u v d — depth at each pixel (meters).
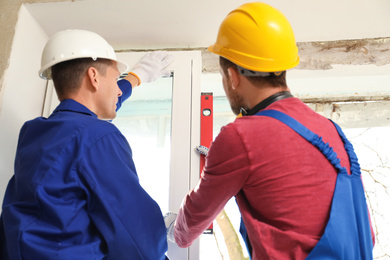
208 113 1.78
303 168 0.90
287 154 0.90
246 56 1.02
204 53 1.98
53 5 1.70
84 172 1.02
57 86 1.22
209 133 1.75
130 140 1.89
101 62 1.26
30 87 1.79
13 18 1.70
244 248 1.98
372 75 2.00
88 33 1.29
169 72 1.85
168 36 1.91
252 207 0.98
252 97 1.05
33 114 1.82
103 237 1.03
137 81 1.72
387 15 1.70
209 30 1.85
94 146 1.05
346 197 0.90
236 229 2.03
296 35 1.91
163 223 1.09
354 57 1.91
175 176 1.69
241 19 1.05
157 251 1.06
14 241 0.97
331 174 0.91
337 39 1.93
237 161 0.91
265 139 0.91
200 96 1.80
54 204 0.99
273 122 0.93
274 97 1.02
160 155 1.85
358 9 1.68
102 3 1.68
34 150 1.07
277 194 0.90
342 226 0.87
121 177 1.04
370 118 2.21
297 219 0.88
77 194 1.03
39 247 0.96
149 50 2.02
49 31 1.89
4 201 1.13
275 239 0.89
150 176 1.82
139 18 1.78
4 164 1.60
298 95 2.24
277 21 1.03
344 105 2.23
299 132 0.92
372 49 1.91
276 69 1.01
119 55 1.89
